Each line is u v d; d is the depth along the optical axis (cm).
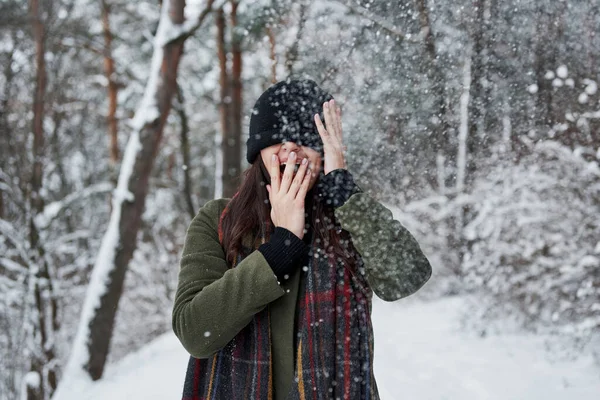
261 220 131
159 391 447
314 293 122
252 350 124
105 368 682
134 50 1316
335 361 119
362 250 124
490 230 481
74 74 1223
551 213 443
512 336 510
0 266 932
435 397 361
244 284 118
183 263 132
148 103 707
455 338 531
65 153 1317
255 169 137
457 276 717
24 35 962
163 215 1527
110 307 662
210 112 1519
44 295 824
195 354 122
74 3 1005
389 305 797
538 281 468
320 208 129
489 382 384
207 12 712
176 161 1720
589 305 425
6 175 888
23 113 998
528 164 406
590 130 326
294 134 133
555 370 405
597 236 427
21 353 816
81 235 932
